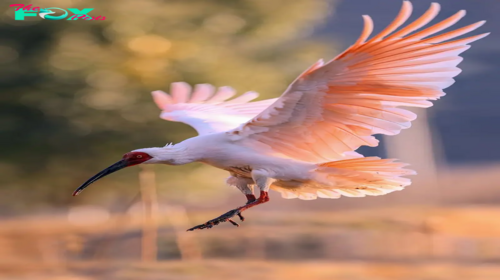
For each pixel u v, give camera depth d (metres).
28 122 16.47
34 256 18.11
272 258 17.38
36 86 16.06
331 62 6.20
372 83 6.38
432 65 6.17
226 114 8.29
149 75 16.20
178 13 16.61
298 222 22.67
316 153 7.07
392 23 5.90
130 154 7.46
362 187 7.33
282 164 7.14
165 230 20.36
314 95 6.55
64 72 15.95
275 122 6.91
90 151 16.77
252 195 7.55
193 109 8.40
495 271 15.44
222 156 7.21
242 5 17.36
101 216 22.39
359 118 6.67
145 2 16.33
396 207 27.33
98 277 14.95
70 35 16.34
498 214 24.62
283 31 18.20
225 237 19.98
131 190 18.39
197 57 16.44
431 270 15.62
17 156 16.75
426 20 5.88
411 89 6.31
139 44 16.20
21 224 22.36
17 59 16.19
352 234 20.48
